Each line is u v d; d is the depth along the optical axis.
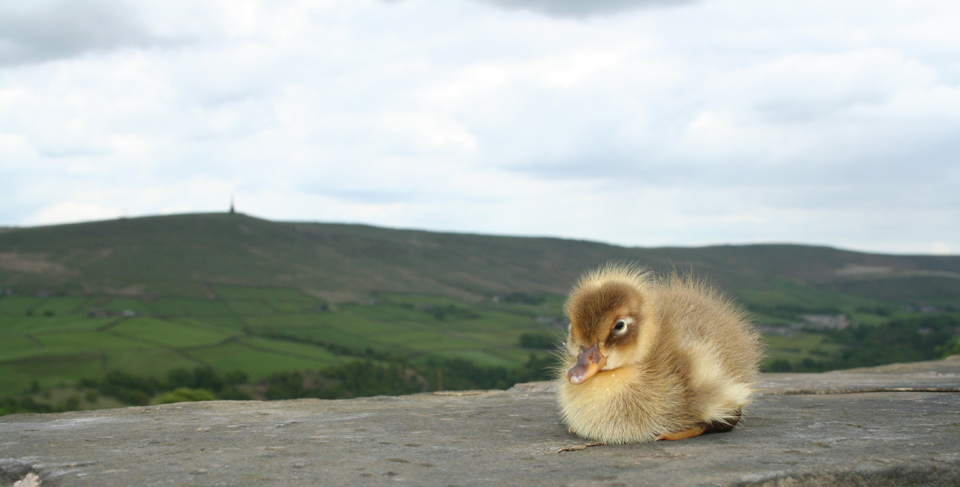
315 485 0.40
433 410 0.58
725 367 0.49
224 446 0.47
